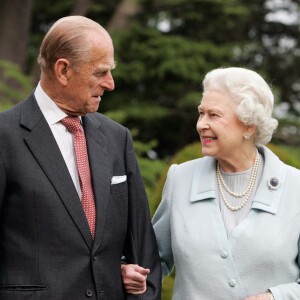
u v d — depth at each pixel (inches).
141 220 237.9
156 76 888.9
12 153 217.0
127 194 234.2
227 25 929.5
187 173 242.2
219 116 224.8
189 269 228.1
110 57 219.8
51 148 220.2
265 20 987.3
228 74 226.7
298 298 220.5
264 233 223.9
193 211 233.5
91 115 237.1
